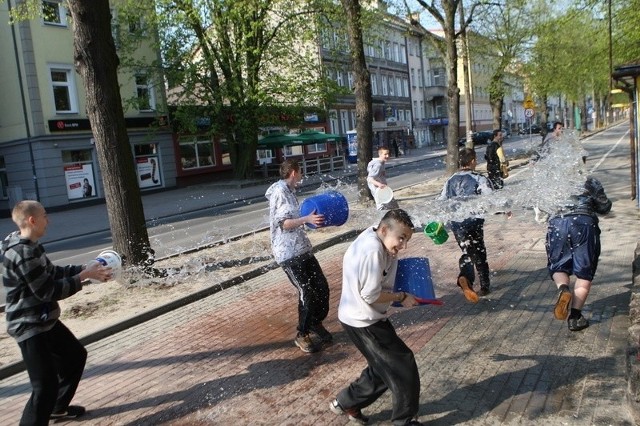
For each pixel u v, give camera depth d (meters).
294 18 26.77
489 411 3.85
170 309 7.12
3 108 26.31
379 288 3.49
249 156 30.56
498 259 8.16
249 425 3.97
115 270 4.25
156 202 24.55
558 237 5.08
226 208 20.47
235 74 27.67
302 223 4.97
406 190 18.44
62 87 26.50
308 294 5.18
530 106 32.81
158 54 29.58
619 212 10.81
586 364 4.45
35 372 3.80
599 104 61.44
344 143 46.97
